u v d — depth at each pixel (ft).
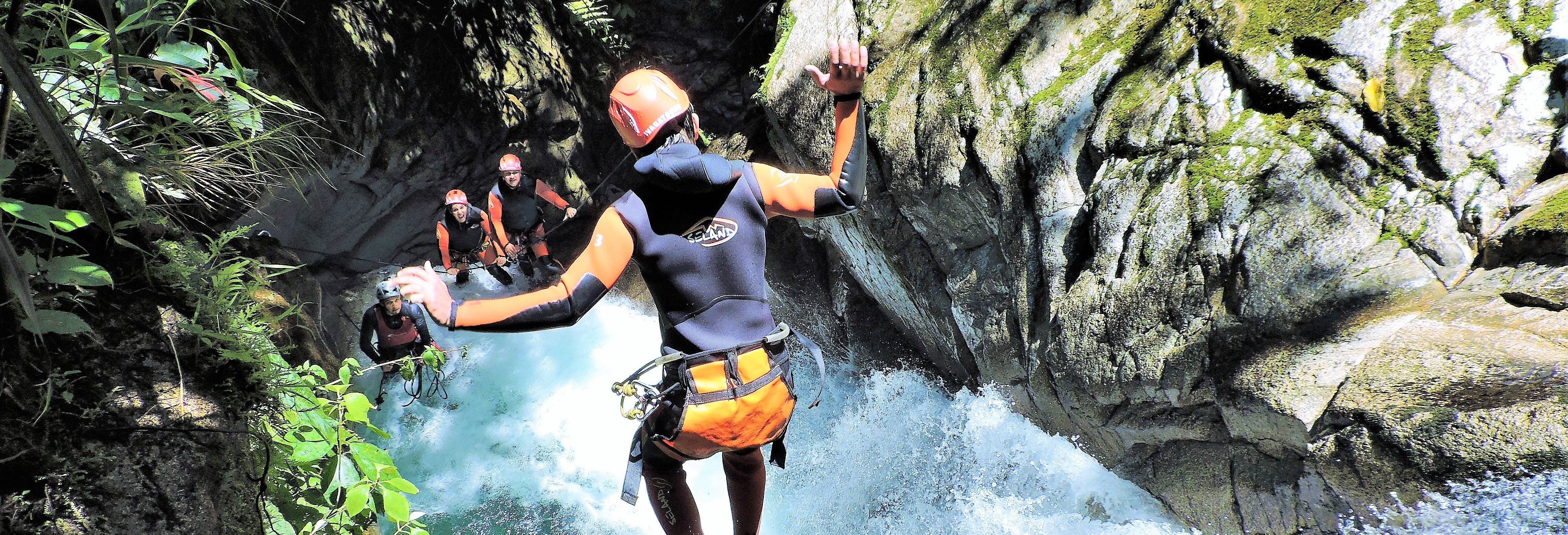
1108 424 13.08
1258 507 11.16
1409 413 9.15
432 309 5.51
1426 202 10.44
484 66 25.03
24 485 6.43
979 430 15.83
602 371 22.61
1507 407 8.54
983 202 15.06
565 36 27.61
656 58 27.71
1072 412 13.69
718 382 6.45
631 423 20.61
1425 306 9.95
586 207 28.96
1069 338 13.30
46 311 6.41
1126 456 13.14
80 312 7.23
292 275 20.38
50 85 7.39
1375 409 9.43
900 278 17.46
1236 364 11.08
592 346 23.52
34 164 7.16
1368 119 11.09
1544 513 8.18
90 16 8.88
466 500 18.26
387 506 8.54
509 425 20.77
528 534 17.06
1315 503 10.35
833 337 21.57
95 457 6.82
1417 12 11.32
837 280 21.01
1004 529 14.39
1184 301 11.78
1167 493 12.60
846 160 6.51
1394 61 11.18
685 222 6.40
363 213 24.34
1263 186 11.46
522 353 23.41
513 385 22.20
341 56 21.08
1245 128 12.03
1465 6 11.03
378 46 22.12
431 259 27.76
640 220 6.22
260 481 8.21
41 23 7.74
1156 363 11.97
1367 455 9.48
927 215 16.02
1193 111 12.63
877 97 16.90
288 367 9.16
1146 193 12.66
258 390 8.46
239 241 18.47
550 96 26.86
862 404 19.63
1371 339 9.99
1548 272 9.30
